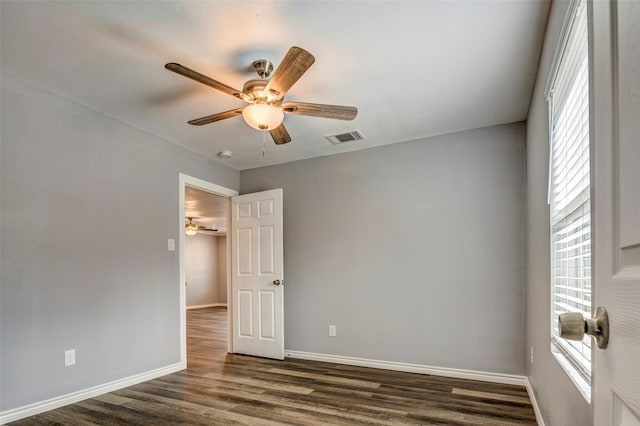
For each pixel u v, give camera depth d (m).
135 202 3.66
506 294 3.61
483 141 3.80
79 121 3.21
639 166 0.56
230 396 3.22
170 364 3.92
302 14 2.08
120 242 3.50
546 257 2.36
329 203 4.54
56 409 2.91
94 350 3.22
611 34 0.69
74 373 3.06
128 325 3.52
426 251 3.97
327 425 2.66
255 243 4.79
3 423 2.62
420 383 3.54
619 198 0.65
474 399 3.12
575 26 1.51
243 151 4.43
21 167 2.81
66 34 2.25
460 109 3.35
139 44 2.35
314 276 4.55
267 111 2.57
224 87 2.38
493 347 3.62
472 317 3.72
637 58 0.57
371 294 4.21
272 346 4.54
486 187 3.76
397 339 4.04
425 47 2.40
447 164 3.94
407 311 4.02
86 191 3.24
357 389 3.38
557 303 2.13
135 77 2.76
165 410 2.92
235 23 2.16
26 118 2.85
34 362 2.82
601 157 0.75
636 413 0.56
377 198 4.27
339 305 4.38
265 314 4.63
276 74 2.24
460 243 3.83
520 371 3.50
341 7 2.02
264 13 2.07
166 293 3.93
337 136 3.99
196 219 9.10
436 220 3.96
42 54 2.46
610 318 0.67
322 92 3.01
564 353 1.88
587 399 1.35
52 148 3.01
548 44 2.14
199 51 2.43
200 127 3.71
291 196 4.79
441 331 3.84
